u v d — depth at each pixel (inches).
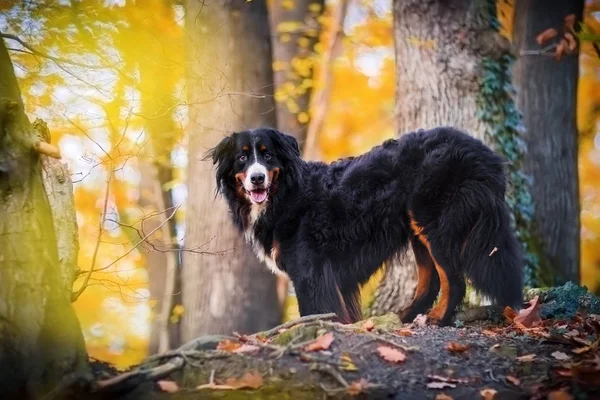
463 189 253.3
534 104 474.9
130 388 172.1
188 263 399.9
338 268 267.7
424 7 361.1
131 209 516.4
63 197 204.4
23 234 173.3
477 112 356.2
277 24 563.8
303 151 529.7
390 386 177.2
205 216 388.8
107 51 249.4
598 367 180.4
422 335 214.2
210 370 177.5
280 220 267.3
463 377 185.6
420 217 258.4
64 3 245.6
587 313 257.6
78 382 167.8
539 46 475.8
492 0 369.4
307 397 170.7
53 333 171.8
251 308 389.4
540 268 400.5
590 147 653.9
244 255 388.8
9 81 183.5
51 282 175.6
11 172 174.7
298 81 525.3
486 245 251.1
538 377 185.8
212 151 282.7
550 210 463.2
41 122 214.1
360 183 265.9
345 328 200.1
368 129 599.2
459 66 357.4
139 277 538.3
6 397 165.5
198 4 375.2
